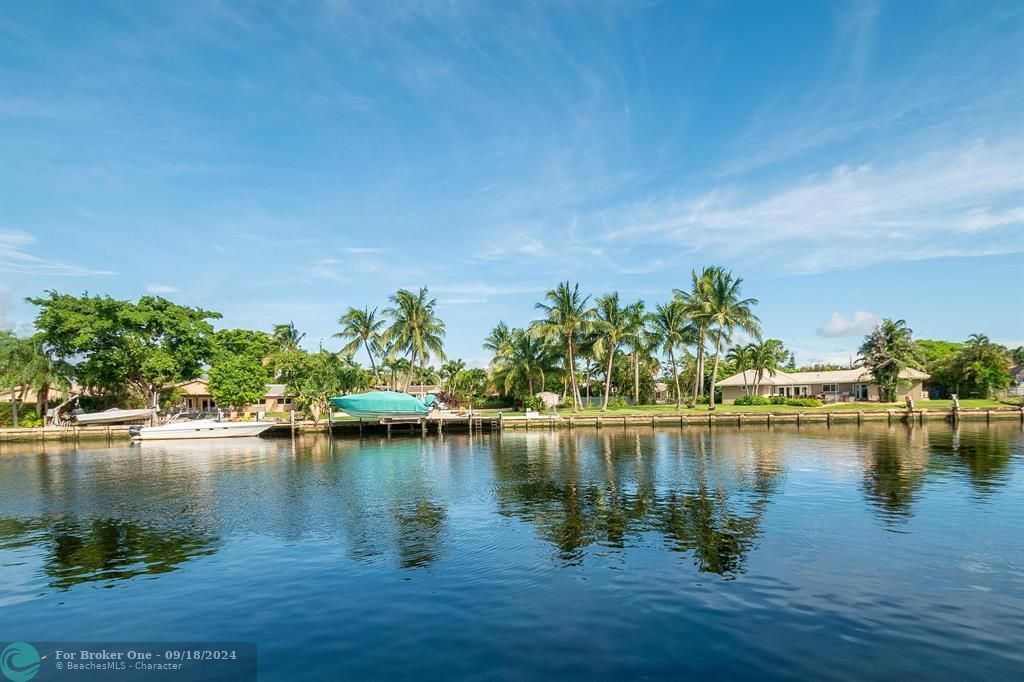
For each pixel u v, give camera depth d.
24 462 37.22
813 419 57.75
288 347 89.25
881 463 29.25
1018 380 86.50
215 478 28.33
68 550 15.51
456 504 20.72
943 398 79.88
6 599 11.92
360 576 12.88
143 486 26.16
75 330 59.03
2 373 56.47
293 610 11.02
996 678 8.15
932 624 9.92
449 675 8.46
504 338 81.56
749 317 64.06
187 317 65.06
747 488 22.70
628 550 14.48
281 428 52.53
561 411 67.81
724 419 57.47
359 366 69.06
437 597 11.50
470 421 52.19
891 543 14.77
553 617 10.41
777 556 13.78
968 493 21.05
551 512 19.06
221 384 60.28
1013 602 10.88
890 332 72.62
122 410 57.91
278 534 16.77
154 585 12.62
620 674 8.38
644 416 57.44
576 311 67.12
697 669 8.49
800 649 9.06
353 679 8.42
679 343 70.44
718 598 11.17
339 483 25.97
